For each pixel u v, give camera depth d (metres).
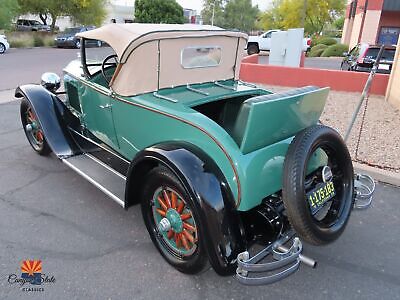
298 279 2.84
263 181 2.58
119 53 3.12
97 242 3.19
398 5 23.39
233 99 3.71
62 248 3.09
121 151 3.76
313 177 2.88
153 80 3.30
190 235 2.68
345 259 3.08
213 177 2.50
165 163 2.56
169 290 2.68
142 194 2.95
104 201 3.86
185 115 2.79
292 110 2.62
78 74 4.16
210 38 3.58
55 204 3.78
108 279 2.76
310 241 2.57
